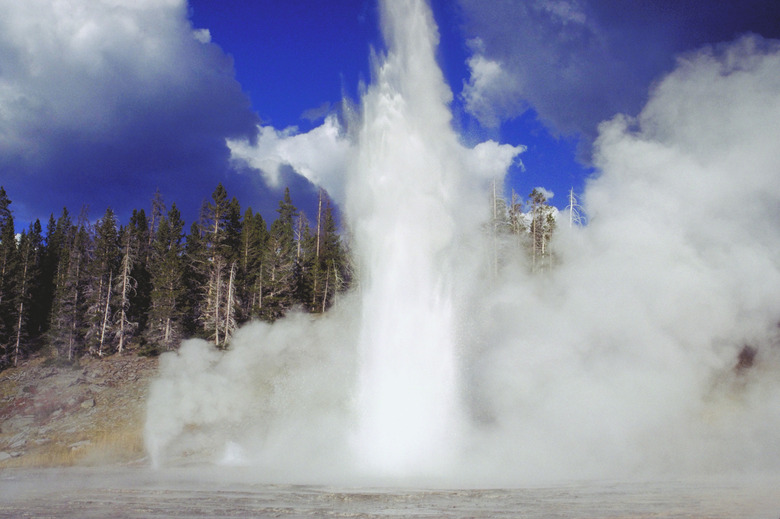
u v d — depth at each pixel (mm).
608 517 9023
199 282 54750
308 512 9867
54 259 68750
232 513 9883
